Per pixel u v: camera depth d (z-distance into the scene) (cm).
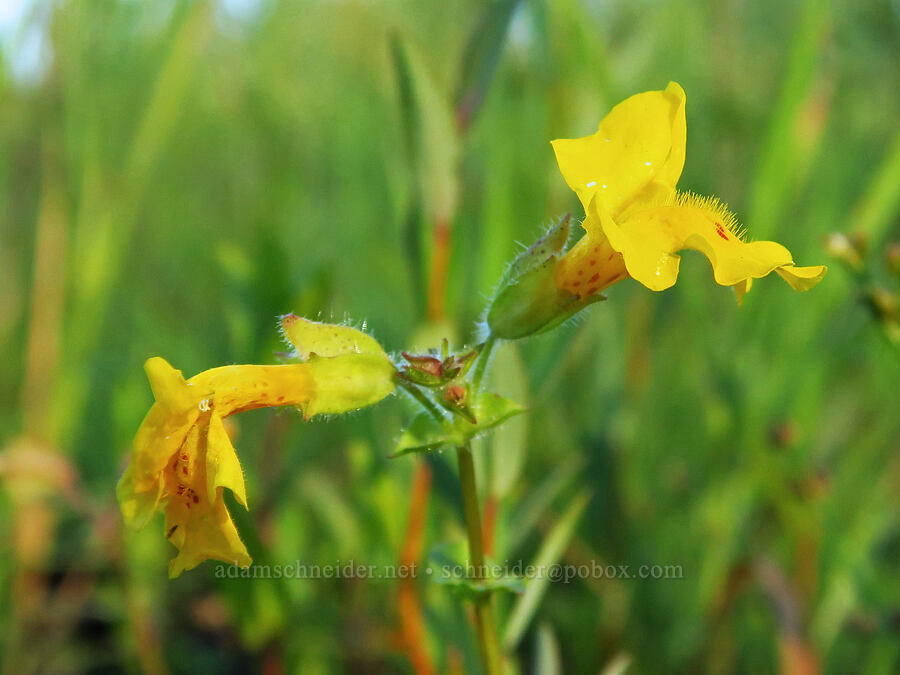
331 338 14
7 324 26
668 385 23
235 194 29
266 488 19
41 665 21
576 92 21
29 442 21
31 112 22
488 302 15
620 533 20
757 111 24
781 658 19
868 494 21
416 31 28
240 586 17
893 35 24
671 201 14
